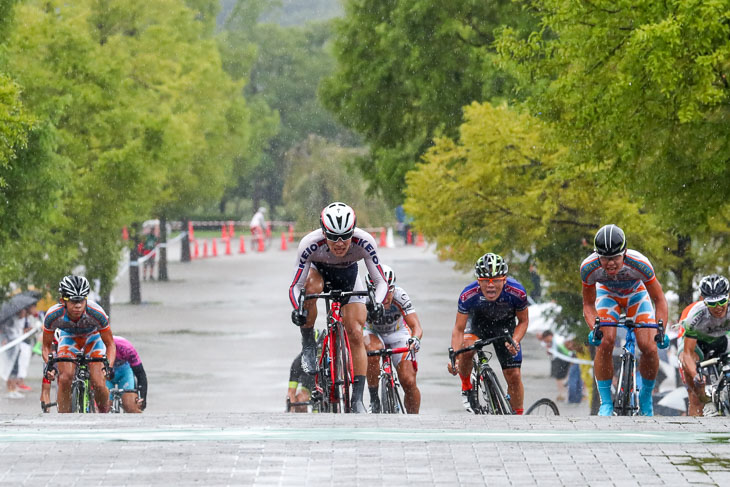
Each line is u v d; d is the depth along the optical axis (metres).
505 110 72.75
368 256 32.78
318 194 192.12
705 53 45.41
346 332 33.28
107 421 24.30
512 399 36.44
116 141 91.25
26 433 22.30
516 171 71.19
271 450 20.47
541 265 73.62
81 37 86.75
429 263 170.00
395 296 38.38
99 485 17.91
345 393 32.97
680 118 44.97
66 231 89.81
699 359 39.19
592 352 72.31
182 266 166.88
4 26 68.06
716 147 48.84
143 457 19.86
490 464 19.45
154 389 71.69
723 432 22.98
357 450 20.53
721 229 63.00
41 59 85.69
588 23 49.78
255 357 85.38
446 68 91.25
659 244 65.75
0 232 69.06
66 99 73.00
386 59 97.56
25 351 71.38
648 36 44.12
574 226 70.88
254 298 125.31
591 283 35.19
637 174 52.00
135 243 120.88
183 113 123.06
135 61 109.06
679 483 18.19
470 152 72.88
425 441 21.45
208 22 164.38
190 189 138.50
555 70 54.75
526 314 36.16
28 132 68.12
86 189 88.31
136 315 110.94
